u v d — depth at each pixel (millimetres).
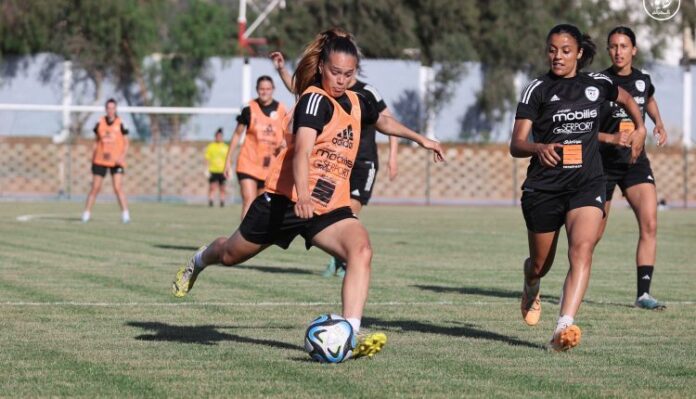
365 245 18047
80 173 100500
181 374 17266
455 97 109750
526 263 21453
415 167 106750
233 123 104875
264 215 18375
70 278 31781
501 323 23641
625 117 26688
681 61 110000
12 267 34938
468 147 107750
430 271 35625
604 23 113062
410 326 23047
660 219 76312
